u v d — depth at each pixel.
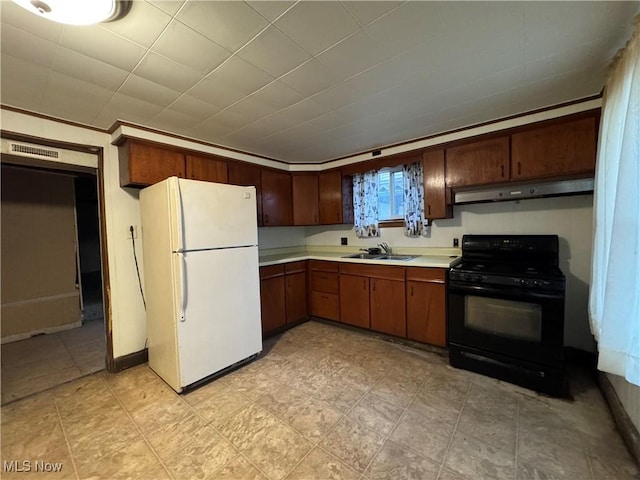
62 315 3.69
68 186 3.76
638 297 1.28
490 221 2.90
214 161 3.08
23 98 1.93
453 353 2.50
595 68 1.74
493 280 2.26
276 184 3.77
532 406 1.92
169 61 1.57
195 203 2.23
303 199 3.98
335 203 3.85
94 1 1.08
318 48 1.50
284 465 1.49
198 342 2.24
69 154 2.39
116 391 2.22
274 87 1.89
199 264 2.25
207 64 1.61
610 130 1.61
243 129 2.63
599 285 1.75
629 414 1.57
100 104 2.05
